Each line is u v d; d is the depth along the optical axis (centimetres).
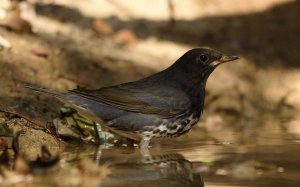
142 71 1539
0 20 1520
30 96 1262
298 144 1138
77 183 838
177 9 1814
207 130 1345
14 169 908
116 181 853
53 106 1247
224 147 1115
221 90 1563
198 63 1155
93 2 1744
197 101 1152
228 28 1806
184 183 846
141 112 1111
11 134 1088
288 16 1873
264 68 1686
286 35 1814
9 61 1382
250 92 1603
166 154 1048
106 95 1102
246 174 898
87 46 1570
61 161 973
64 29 1620
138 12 1773
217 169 933
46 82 1361
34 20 1620
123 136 1152
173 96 1127
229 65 1655
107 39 1645
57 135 1145
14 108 1191
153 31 1731
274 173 903
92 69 1483
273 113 1574
